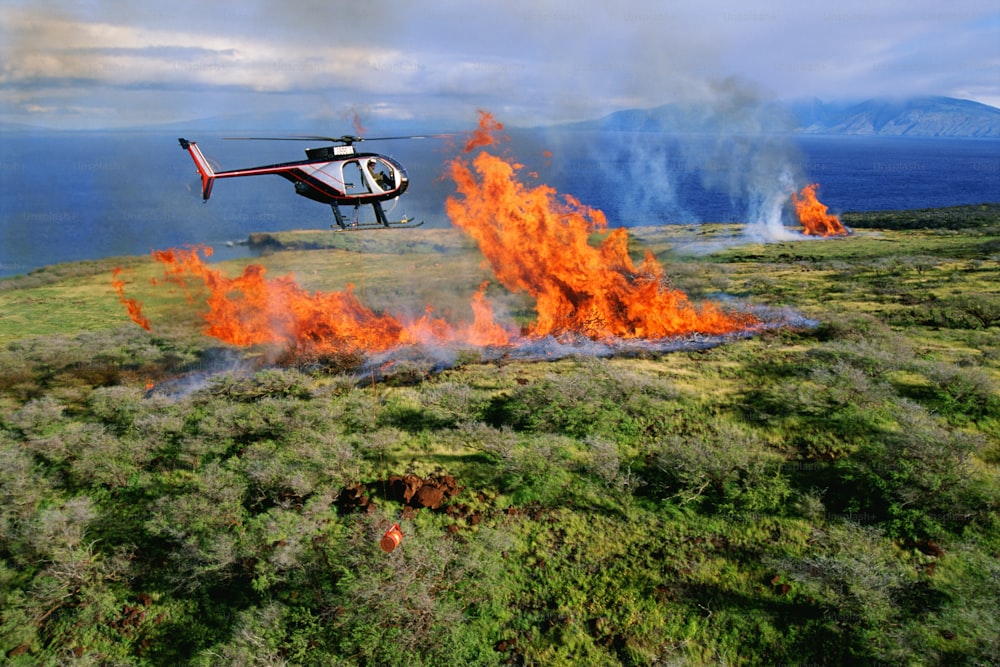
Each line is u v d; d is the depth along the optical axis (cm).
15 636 1164
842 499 1388
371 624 1126
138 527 1450
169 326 3241
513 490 1495
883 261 4094
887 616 1068
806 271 4050
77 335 3012
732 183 17225
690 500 1417
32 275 5238
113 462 1647
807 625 1080
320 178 2038
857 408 1717
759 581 1183
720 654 1057
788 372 2078
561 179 18238
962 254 4378
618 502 1434
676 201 12975
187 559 1302
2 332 3234
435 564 1246
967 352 2172
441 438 1738
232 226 11106
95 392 2195
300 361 2555
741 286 3594
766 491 1400
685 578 1211
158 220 11969
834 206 12519
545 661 1076
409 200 11956
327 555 1313
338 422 1878
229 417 1888
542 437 1695
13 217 12438
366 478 1574
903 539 1252
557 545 1324
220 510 1434
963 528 1259
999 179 19650
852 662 1007
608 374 2091
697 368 2206
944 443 1445
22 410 2027
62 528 1374
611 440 1688
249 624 1155
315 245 6619
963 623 1034
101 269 5556
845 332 2481
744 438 1623
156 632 1187
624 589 1201
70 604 1241
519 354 2506
